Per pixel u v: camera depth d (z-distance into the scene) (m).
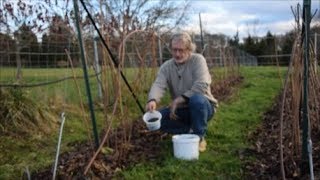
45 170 2.12
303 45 2.08
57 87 4.16
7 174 2.18
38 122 3.14
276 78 7.53
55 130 3.16
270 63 15.03
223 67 6.79
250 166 2.10
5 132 2.93
